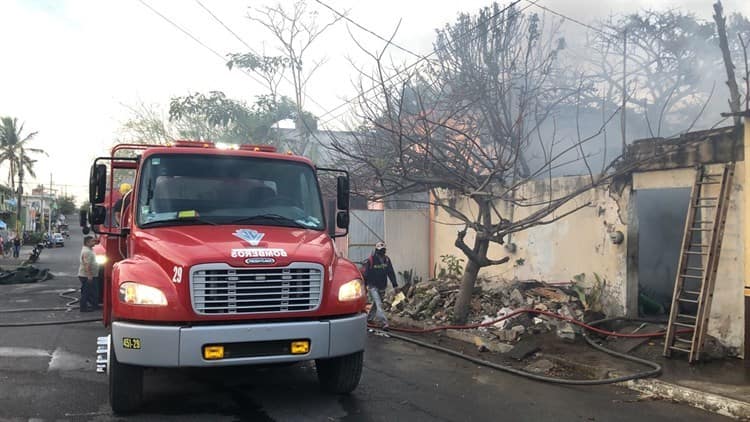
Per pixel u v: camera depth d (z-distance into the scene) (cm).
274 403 606
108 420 543
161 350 504
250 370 746
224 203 636
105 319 676
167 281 520
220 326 513
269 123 1892
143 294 518
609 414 600
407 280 1523
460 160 1032
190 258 518
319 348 542
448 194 1484
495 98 1091
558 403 636
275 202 657
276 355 530
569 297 1038
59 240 5819
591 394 675
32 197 8669
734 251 819
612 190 1018
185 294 512
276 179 669
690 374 720
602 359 800
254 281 527
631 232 986
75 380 689
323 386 652
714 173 844
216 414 566
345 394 643
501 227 977
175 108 1920
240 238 566
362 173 1145
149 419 548
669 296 1100
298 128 1842
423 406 611
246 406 594
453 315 1055
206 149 659
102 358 629
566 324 927
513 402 636
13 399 605
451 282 1316
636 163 911
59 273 2570
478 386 702
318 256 560
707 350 801
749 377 707
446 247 1505
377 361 838
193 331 505
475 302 1095
